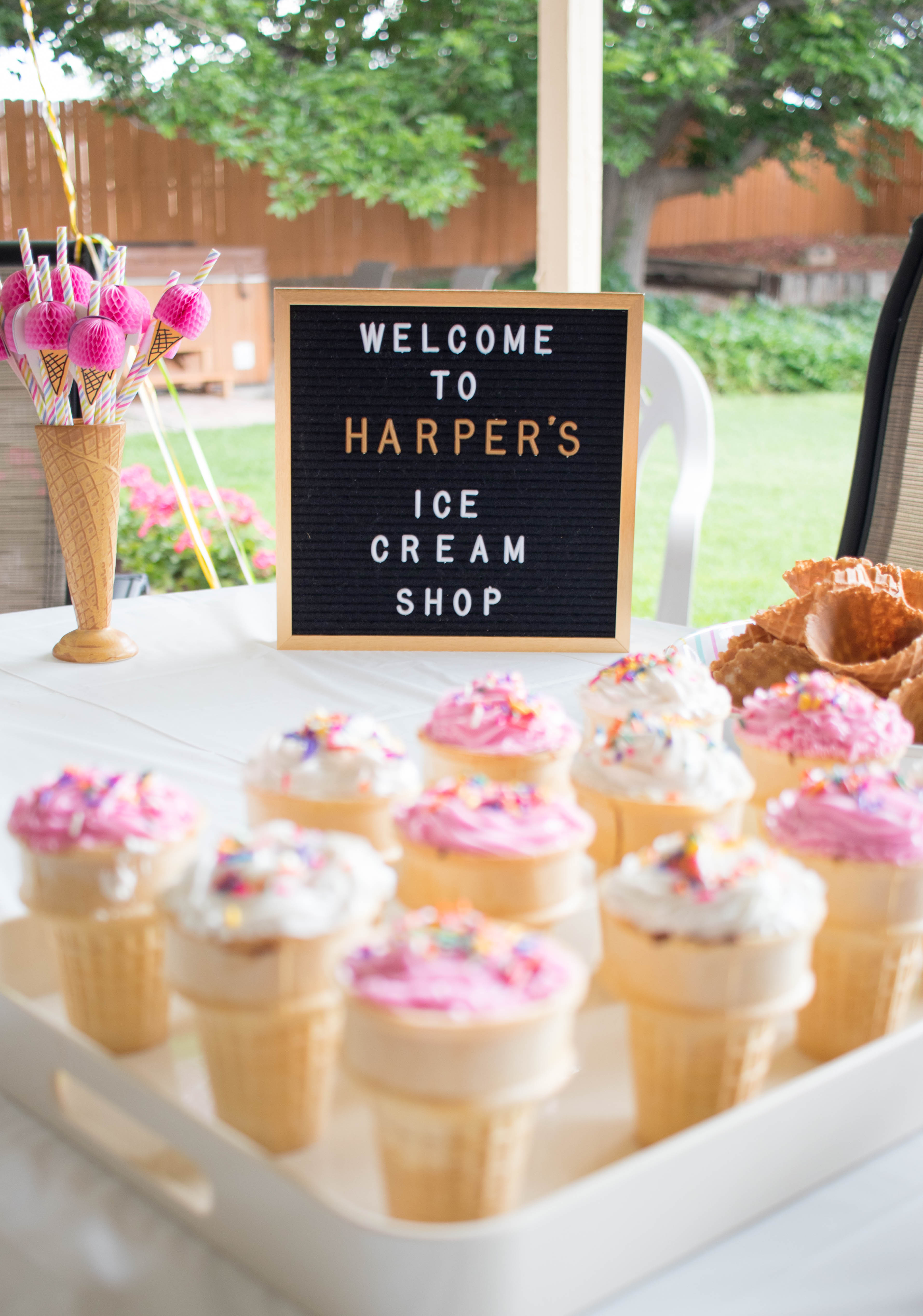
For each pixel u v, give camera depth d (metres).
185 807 0.70
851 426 9.19
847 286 10.92
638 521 7.20
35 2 7.89
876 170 10.70
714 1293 0.51
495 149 9.41
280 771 0.81
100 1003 0.66
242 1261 0.52
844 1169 0.58
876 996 0.67
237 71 8.37
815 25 9.08
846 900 0.66
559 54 2.38
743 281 10.78
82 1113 0.62
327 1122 0.62
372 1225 0.46
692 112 9.72
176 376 8.08
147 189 8.73
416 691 1.28
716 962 0.58
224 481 6.80
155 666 1.36
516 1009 0.51
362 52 8.41
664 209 11.12
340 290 1.44
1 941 0.71
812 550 6.58
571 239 2.48
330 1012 0.59
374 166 8.37
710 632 1.29
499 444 1.47
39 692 1.25
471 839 0.70
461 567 1.48
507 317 1.45
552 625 1.49
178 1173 0.58
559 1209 0.47
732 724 1.04
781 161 10.12
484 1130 0.52
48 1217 0.55
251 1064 0.59
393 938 0.56
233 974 0.57
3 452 1.95
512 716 0.90
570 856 0.72
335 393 1.45
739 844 0.65
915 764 0.86
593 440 1.47
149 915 0.65
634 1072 0.62
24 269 1.26
